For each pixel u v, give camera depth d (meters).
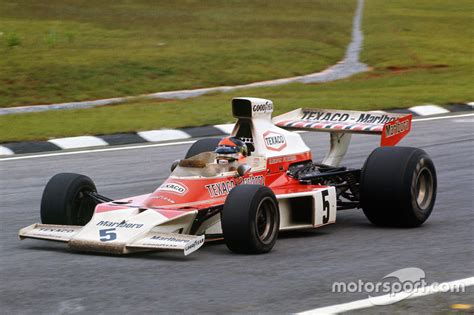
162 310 22.19
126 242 26.72
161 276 25.42
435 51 104.81
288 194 30.48
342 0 172.50
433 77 83.88
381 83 81.19
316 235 31.52
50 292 24.05
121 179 43.88
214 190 29.56
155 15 140.12
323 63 98.31
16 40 101.12
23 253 28.94
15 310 22.44
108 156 50.34
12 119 61.94
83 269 26.34
